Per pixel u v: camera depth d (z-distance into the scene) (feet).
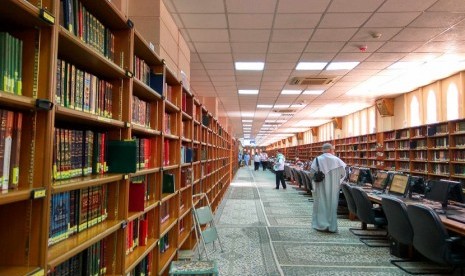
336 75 26.00
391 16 15.12
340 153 52.49
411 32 17.06
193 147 15.98
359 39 18.08
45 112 4.09
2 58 3.72
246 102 39.42
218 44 18.84
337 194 18.72
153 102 9.59
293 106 42.52
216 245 15.81
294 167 46.91
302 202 30.35
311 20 15.60
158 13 12.00
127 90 6.93
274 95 34.68
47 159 4.07
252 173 75.97
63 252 4.54
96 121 5.82
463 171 23.53
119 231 6.61
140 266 8.23
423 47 19.42
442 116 27.58
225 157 37.27
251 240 16.85
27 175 4.02
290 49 19.77
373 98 36.63
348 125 51.16
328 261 13.53
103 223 6.31
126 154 6.61
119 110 6.86
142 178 8.83
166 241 11.51
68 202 5.28
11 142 3.88
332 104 40.78
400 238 12.74
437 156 26.35
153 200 9.35
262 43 18.75
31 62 4.09
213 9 14.43
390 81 28.27
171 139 12.03
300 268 12.67
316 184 19.08
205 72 25.22
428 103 29.84
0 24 4.06
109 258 6.55
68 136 5.21
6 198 3.41
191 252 14.16
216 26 16.22
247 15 15.03
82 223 5.72
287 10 14.55
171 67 14.19
